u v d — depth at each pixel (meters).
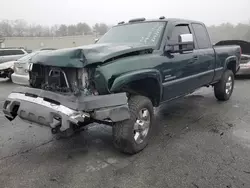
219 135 4.04
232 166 3.01
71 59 2.80
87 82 2.85
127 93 3.36
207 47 5.16
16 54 13.44
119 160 3.20
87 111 2.78
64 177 2.81
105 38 4.57
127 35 4.30
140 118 3.37
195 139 3.87
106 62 2.89
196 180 2.72
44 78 3.33
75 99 2.74
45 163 3.14
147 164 3.08
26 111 2.97
